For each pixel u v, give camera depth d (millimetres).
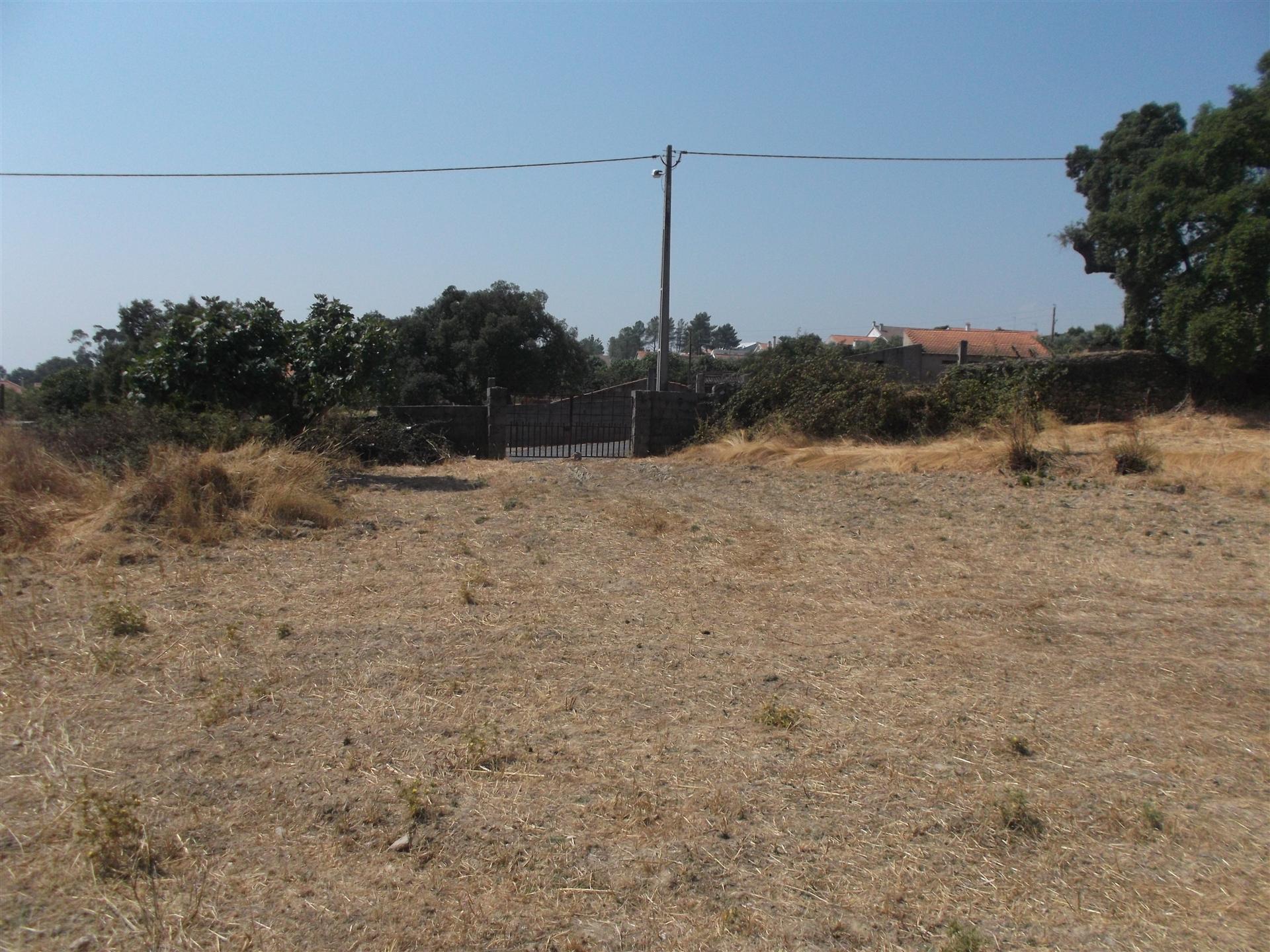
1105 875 3018
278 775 3568
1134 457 11586
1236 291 17688
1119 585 6684
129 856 2969
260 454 9609
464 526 8578
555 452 18703
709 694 4508
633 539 8164
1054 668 4930
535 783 3562
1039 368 18016
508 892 2867
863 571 7113
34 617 5375
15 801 3307
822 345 27984
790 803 3443
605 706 4336
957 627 5668
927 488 11148
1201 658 5098
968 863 3074
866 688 4621
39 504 7852
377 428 13789
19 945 2539
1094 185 22859
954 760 3818
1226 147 18297
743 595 6387
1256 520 8758
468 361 36688
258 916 2713
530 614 5793
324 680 4562
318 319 12461
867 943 2666
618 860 3053
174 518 7684
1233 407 18594
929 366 34844
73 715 4066
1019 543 8125
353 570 6805
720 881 2949
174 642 5051
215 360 11273
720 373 31984
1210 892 2936
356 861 3012
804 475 12594
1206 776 3701
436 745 3867
